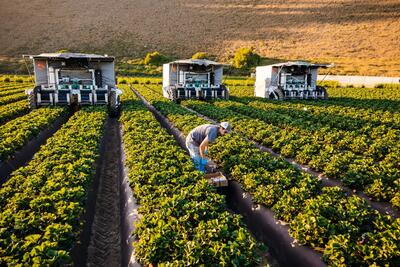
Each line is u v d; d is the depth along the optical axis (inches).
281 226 230.7
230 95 1112.2
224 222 201.5
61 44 3048.7
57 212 208.5
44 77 717.3
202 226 195.0
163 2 4261.8
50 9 3917.3
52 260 159.3
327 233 198.2
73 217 203.8
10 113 580.1
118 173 389.7
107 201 314.8
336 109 721.0
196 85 906.7
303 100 940.0
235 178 301.9
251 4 4175.7
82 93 679.1
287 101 903.7
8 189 241.6
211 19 3740.2
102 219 281.1
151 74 2267.5
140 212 230.7
